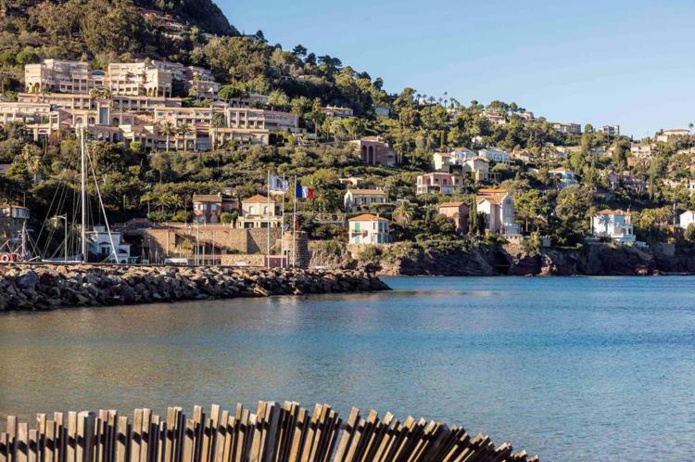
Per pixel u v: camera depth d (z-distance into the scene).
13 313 115.06
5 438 30.23
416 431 32.12
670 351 92.06
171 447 30.30
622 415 56.44
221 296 158.75
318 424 31.12
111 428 30.06
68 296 128.12
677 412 57.53
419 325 117.00
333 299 165.88
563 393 64.12
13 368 69.62
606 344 98.56
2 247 193.25
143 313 120.69
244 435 30.75
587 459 46.00
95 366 71.56
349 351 86.44
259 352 83.62
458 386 66.38
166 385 63.72
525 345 95.88
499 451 33.72
